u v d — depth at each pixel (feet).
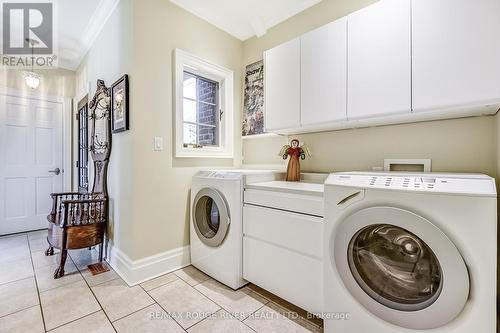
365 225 3.59
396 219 3.32
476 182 3.03
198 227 6.75
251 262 5.57
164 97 6.68
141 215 6.16
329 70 5.35
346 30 5.08
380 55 4.60
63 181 11.52
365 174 4.01
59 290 5.64
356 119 5.00
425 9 4.11
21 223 10.41
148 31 6.32
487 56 3.59
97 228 7.06
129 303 5.16
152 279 6.24
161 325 4.48
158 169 6.53
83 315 4.74
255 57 8.55
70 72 11.69
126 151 6.37
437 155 4.95
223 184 5.97
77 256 7.78
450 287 3.00
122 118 6.37
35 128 10.82
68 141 11.65
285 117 6.21
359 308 3.76
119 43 6.76
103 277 6.32
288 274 4.85
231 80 8.48
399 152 5.42
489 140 4.42
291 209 4.83
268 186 5.28
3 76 10.05
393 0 4.46
